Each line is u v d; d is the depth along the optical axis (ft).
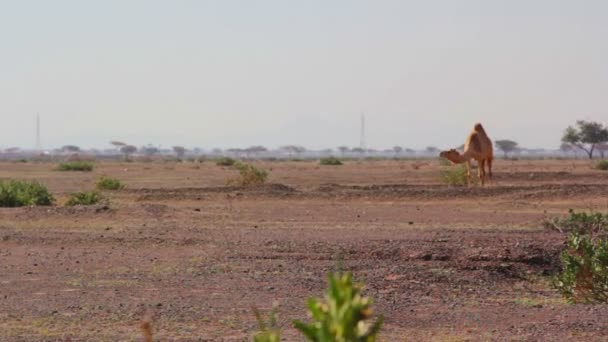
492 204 382.63
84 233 278.46
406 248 229.04
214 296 173.88
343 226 300.20
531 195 408.46
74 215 328.49
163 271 205.98
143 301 168.76
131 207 349.61
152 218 324.39
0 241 261.65
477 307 163.12
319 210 363.76
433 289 180.55
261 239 259.39
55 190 549.13
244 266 210.59
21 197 393.50
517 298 172.65
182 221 317.01
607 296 164.96
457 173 527.81
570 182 570.46
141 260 224.12
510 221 313.32
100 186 503.61
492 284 187.32
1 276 200.75
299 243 246.68
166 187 581.94
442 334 139.23
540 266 208.95
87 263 219.61
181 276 198.49
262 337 49.47
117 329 144.25
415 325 146.20
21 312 158.71
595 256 166.20
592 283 165.07
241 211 357.41
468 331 141.49
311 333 43.93
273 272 201.98
